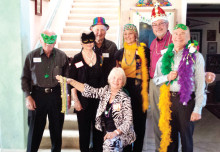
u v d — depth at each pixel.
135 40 3.31
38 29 5.17
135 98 3.27
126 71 3.28
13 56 3.94
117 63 3.33
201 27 10.74
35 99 3.35
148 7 4.43
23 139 4.10
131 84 3.26
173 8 4.41
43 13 5.46
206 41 10.79
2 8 3.89
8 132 4.11
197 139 4.98
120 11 4.52
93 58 3.15
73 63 3.17
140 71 3.27
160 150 3.02
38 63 3.30
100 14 7.10
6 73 3.98
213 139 4.98
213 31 10.72
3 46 3.94
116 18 6.88
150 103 3.56
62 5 6.67
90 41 3.05
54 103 3.35
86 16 7.08
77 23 6.87
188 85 2.73
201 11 10.59
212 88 10.23
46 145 4.11
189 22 10.76
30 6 4.73
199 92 2.73
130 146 3.29
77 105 3.18
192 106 2.78
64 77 3.10
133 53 3.28
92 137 3.69
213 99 9.20
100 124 2.97
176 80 2.83
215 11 10.50
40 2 5.14
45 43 3.17
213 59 10.73
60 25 6.45
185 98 2.73
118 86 2.84
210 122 6.29
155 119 3.36
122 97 2.84
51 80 3.32
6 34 3.91
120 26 4.52
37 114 3.36
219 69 10.70
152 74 3.46
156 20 3.40
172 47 2.94
